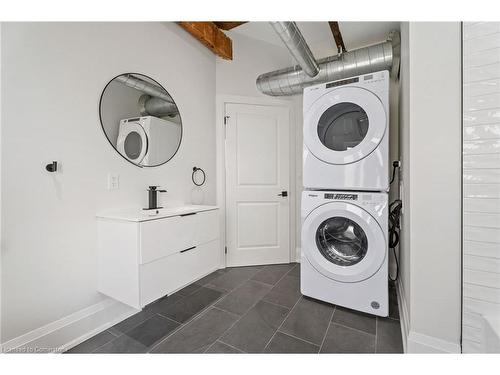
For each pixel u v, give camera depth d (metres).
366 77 1.62
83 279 1.47
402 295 1.67
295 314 1.69
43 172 1.29
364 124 1.70
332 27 2.16
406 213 1.43
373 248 1.57
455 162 1.12
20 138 1.21
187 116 2.27
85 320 1.46
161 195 2.01
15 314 1.21
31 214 1.25
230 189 2.64
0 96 1.15
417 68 1.18
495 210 1.06
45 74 1.30
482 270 1.08
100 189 1.56
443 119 1.13
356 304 1.65
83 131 1.47
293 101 2.81
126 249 1.40
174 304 1.84
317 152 1.78
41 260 1.29
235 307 1.79
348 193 1.66
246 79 2.69
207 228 1.92
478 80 1.07
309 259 1.82
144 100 1.86
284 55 2.83
